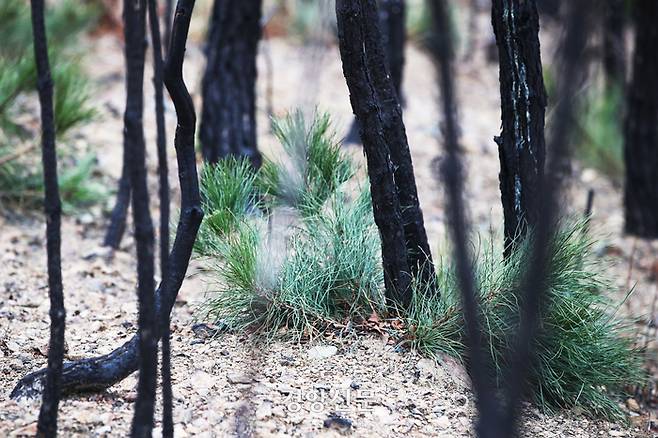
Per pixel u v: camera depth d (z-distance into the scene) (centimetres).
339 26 399
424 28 1172
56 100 627
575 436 412
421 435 376
